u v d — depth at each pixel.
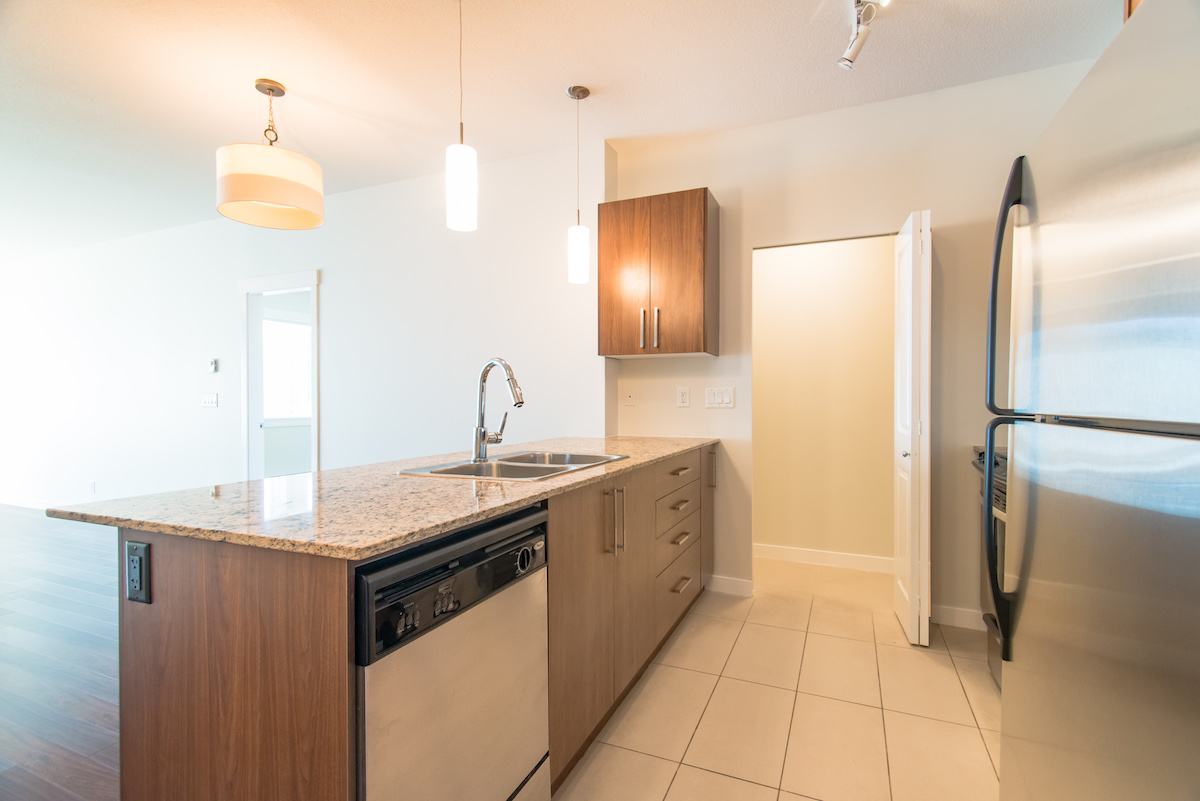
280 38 2.10
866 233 2.68
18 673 2.11
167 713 1.06
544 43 2.14
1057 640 0.88
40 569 3.40
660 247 2.75
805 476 3.50
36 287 5.33
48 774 1.55
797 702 1.92
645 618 2.04
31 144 2.98
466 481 1.56
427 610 0.99
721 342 2.98
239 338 4.21
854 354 3.39
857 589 3.02
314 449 3.88
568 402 3.13
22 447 5.50
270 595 0.95
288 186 2.04
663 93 2.53
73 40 2.10
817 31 2.09
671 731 1.76
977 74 2.42
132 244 4.71
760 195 2.88
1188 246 0.57
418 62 2.26
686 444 2.64
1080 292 0.81
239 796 0.98
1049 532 0.92
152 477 4.68
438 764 1.02
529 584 1.29
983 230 2.49
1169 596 0.60
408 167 3.36
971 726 1.77
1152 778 0.63
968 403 2.51
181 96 2.51
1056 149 0.91
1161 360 0.61
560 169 3.12
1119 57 0.72
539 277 3.19
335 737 0.88
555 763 1.41
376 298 3.68
